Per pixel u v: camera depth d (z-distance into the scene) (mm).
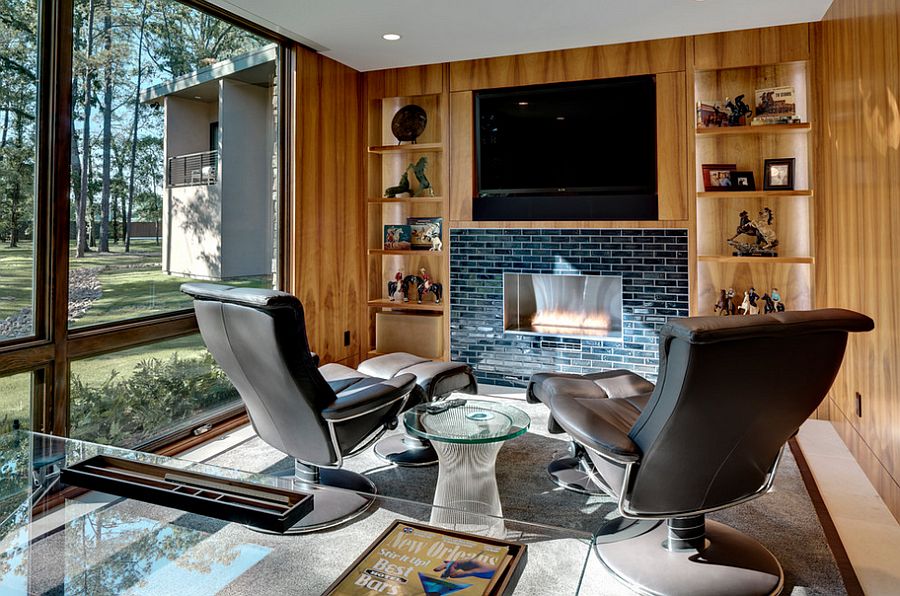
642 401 2588
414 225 4973
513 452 3266
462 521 1663
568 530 1600
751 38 3828
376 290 5117
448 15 3561
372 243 5004
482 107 4508
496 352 4605
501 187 4527
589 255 4273
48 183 2568
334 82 4496
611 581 2018
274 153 3996
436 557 1437
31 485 1759
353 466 3076
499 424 2408
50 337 2596
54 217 2582
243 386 2492
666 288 4086
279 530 1526
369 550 1467
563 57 4250
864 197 2930
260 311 2148
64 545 1609
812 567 2096
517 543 1515
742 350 1630
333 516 1691
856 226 3074
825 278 3725
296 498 1619
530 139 4406
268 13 3516
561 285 4730
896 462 2484
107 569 1503
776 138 4055
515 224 4465
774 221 4074
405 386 2596
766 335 1626
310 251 4242
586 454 2273
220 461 3119
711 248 4211
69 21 2602
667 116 4035
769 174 3963
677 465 1849
